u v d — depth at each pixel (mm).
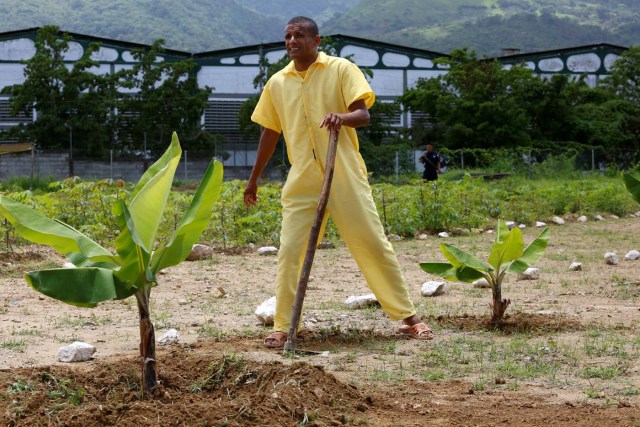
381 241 6219
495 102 41062
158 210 4105
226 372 4461
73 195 13641
